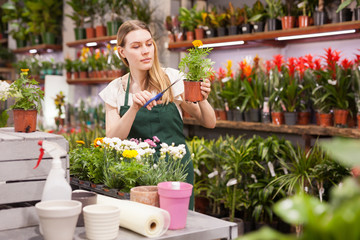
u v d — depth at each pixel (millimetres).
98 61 5828
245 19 4137
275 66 3801
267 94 3920
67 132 5426
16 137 1473
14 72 8500
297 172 3311
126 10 5547
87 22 6262
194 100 1908
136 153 1741
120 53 2381
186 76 1917
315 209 612
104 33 5891
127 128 2072
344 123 3389
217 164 3842
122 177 1758
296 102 3695
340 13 3494
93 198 1419
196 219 1501
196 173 4059
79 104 6348
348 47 3820
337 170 3117
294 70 3729
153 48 2236
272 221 3703
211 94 4324
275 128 3789
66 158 1535
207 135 5031
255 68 4129
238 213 3910
